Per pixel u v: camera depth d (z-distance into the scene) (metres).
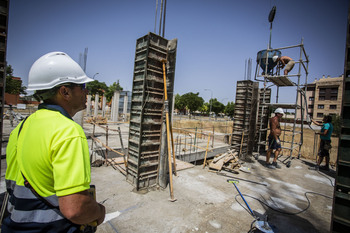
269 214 3.49
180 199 3.78
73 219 0.94
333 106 49.44
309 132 24.34
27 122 1.12
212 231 2.87
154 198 3.74
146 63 3.81
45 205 1.01
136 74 4.17
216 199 3.90
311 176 5.84
